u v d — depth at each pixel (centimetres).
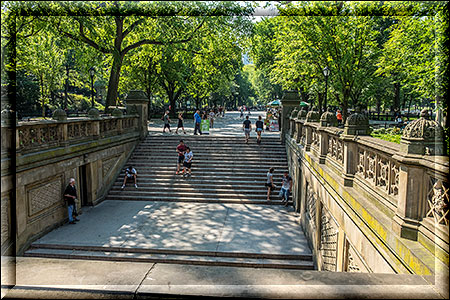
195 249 1047
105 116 1675
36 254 1031
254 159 1864
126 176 1650
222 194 1599
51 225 1175
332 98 2761
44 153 1077
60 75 2894
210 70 2561
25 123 993
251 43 2156
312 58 1619
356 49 1459
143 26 1833
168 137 2158
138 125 2077
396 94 2817
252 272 265
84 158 1373
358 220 510
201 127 2322
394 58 1429
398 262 359
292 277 255
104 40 1661
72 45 1680
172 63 3375
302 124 1369
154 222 1286
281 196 1541
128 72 3275
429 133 348
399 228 363
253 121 3928
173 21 1767
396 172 411
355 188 579
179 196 1606
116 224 1260
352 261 568
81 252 1047
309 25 1350
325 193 790
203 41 2081
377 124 2300
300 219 1284
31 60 2052
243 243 1098
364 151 538
